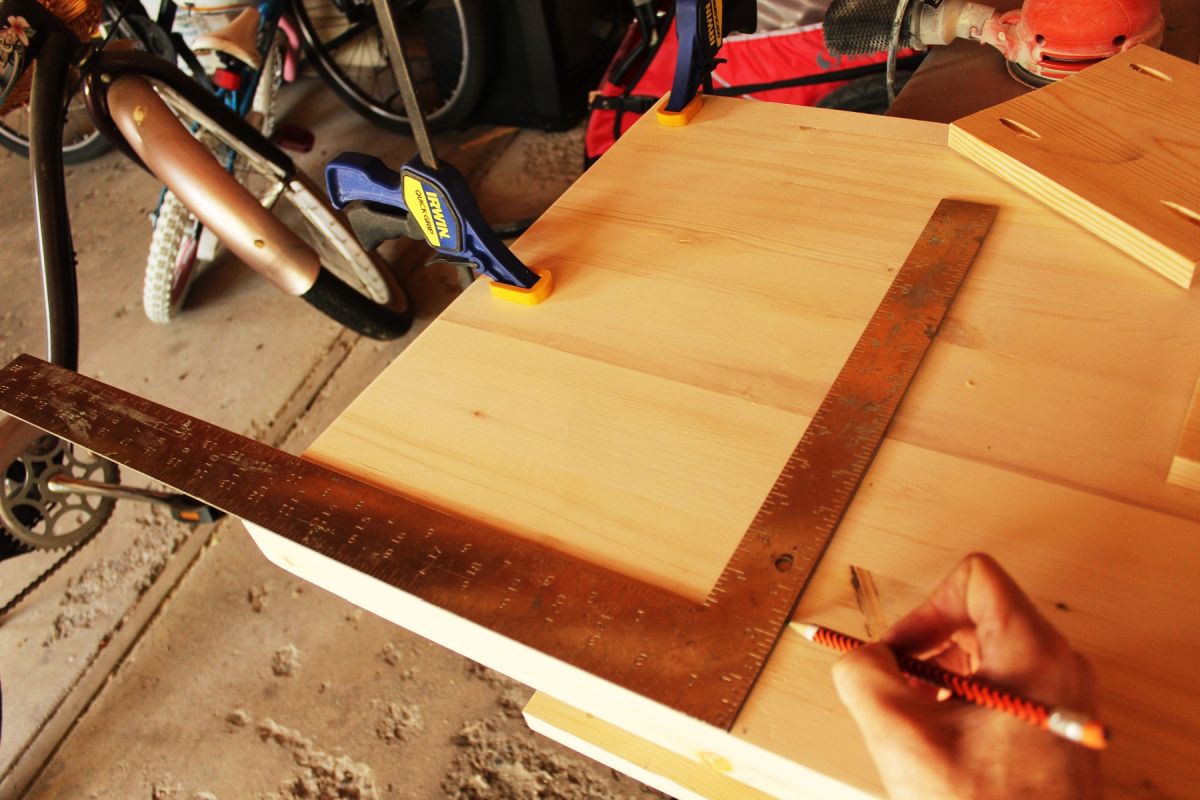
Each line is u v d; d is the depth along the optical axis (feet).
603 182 3.09
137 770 4.75
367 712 4.79
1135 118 2.80
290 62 9.21
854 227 2.73
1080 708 1.30
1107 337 2.28
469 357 2.56
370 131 8.71
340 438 2.42
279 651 5.10
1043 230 2.60
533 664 1.98
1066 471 2.02
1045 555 1.88
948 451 2.10
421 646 5.00
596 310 2.62
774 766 1.72
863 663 1.38
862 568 1.92
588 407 2.35
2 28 4.46
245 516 2.28
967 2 4.00
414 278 7.18
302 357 6.77
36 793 4.77
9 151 9.43
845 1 4.23
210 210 5.26
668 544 2.03
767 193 2.91
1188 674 1.68
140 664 5.18
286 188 5.89
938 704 1.36
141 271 7.72
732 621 1.86
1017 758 1.26
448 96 8.23
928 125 3.05
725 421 2.25
